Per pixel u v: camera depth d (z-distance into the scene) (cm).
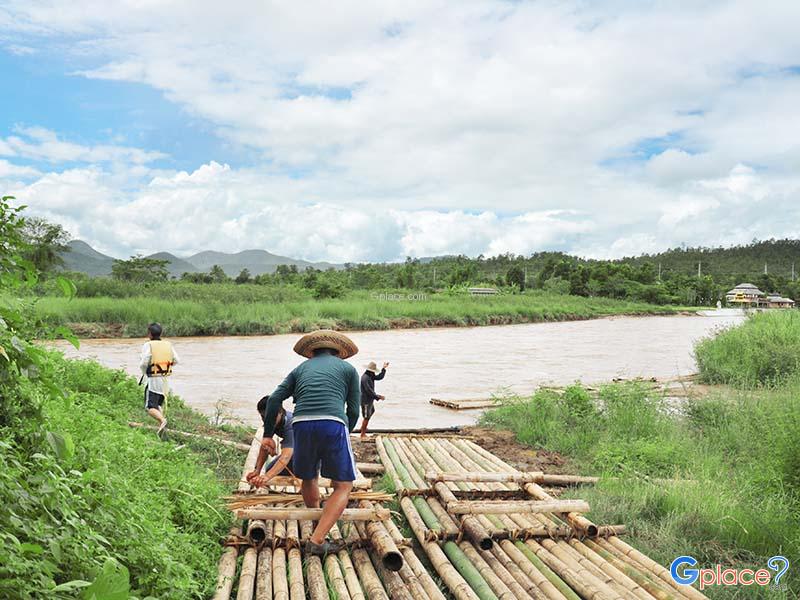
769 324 1903
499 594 455
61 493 326
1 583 247
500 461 809
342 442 489
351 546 520
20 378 350
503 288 7806
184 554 439
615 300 7438
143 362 842
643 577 478
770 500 623
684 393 1362
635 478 712
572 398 1108
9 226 336
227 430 955
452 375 1805
